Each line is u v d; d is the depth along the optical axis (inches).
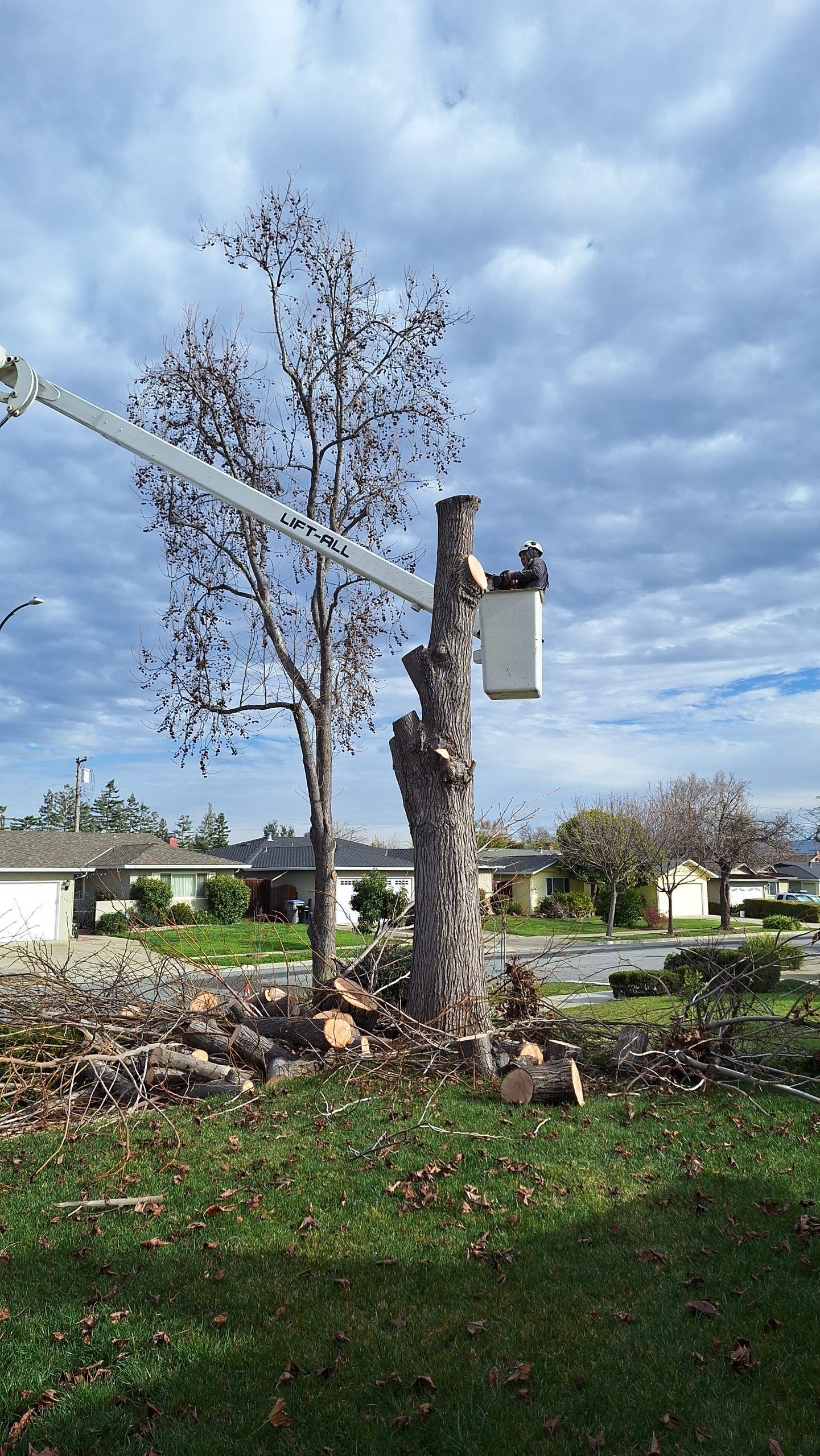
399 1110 302.4
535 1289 172.6
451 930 361.4
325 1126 288.0
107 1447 130.9
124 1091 333.1
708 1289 171.0
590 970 958.4
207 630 639.1
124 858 1574.8
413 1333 158.2
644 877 1640.0
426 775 374.3
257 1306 169.6
